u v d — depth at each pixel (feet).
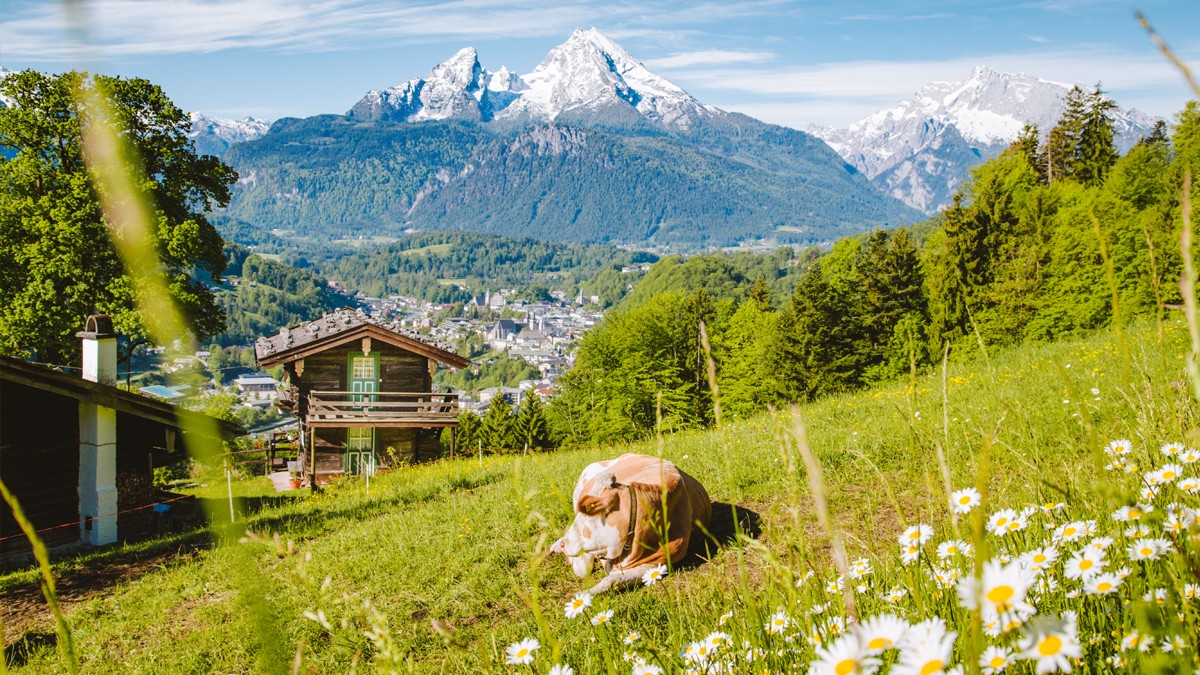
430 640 22.62
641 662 9.57
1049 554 7.57
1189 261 3.06
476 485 47.42
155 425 54.75
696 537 27.45
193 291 73.56
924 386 52.21
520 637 20.88
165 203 77.71
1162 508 8.43
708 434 49.11
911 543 8.09
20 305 69.72
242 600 2.99
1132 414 13.03
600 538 24.71
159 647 26.25
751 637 8.12
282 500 56.18
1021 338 118.73
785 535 8.78
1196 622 5.14
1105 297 105.19
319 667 20.04
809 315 156.56
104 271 72.38
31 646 28.14
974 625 3.38
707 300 151.94
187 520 52.44
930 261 154.10
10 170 69.10
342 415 85.35
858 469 30.96
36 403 45.39
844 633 7.18
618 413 136.67
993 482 13.69
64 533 45.98
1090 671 5.96
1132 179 145.38
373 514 42.83
